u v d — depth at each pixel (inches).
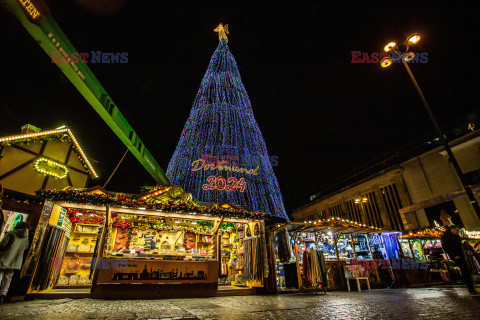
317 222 419.2
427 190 1018.7
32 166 426.3
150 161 514.9
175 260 328.8
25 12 225.1
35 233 266.4
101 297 272.1
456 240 282.5
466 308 182.7
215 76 1455.5
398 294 318.7
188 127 1205.7
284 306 213.5
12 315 154.6
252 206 1192.2
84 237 384.2
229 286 395.9
